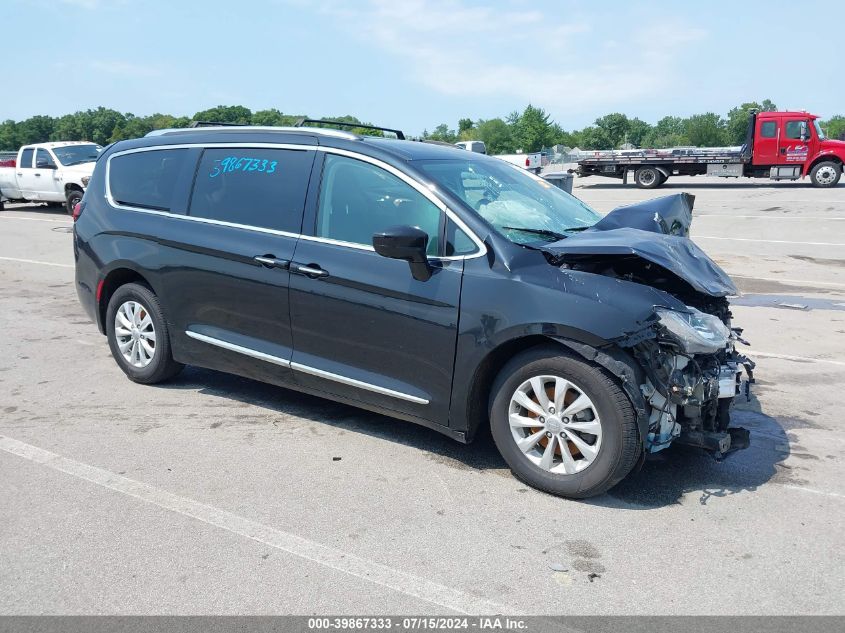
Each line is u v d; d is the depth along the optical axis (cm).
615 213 473
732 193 2580
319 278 454
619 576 326
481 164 498
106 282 580
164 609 300
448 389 420
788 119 2720
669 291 414
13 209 2130
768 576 326
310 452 457
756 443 478
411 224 432
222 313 510
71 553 341
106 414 520
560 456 404
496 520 375
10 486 409
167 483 414
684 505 392
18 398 552
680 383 377
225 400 550
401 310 426
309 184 472
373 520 374
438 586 317
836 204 2048
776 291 974
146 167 565
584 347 375
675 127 12975
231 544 350
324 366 465
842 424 512
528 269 397
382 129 559
